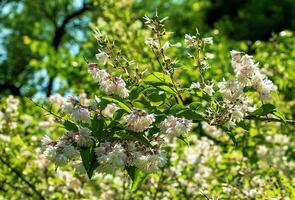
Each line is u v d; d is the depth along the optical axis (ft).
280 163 25.89
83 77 34.71
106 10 34.12
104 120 12.73
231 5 81.15
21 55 66.39
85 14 68.59
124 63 15.30
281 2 76.79
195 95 13.85
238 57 14.16
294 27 75.41
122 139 12.75
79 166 13.12
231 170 24.61
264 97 14.28
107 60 14.30
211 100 13.80
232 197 21.90
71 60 36.73
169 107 13.69
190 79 26.61
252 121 25.54
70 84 38.22
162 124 12.97
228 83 13.84
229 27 74.13
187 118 13.30
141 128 12.45
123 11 34.37
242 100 13.89
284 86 30.25
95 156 12.54
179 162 25.38
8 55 66.59
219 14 81.61
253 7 77.61
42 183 26.40
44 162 25.66
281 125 27.61
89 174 12.35
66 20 66.49
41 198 26.00
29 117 29.30
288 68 31.94
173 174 24.52
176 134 12.84
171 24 62.03
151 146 12.52
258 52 34.86
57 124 12.99
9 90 67.26
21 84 65.72
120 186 25.40
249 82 14.17
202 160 25.16
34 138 27.22
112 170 12.33
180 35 60.49
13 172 26.61
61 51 38.11
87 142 12.58
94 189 25.31
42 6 68.90
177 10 69.97
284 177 23.24
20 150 26.45
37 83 63.82
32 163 26.22
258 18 76.13
